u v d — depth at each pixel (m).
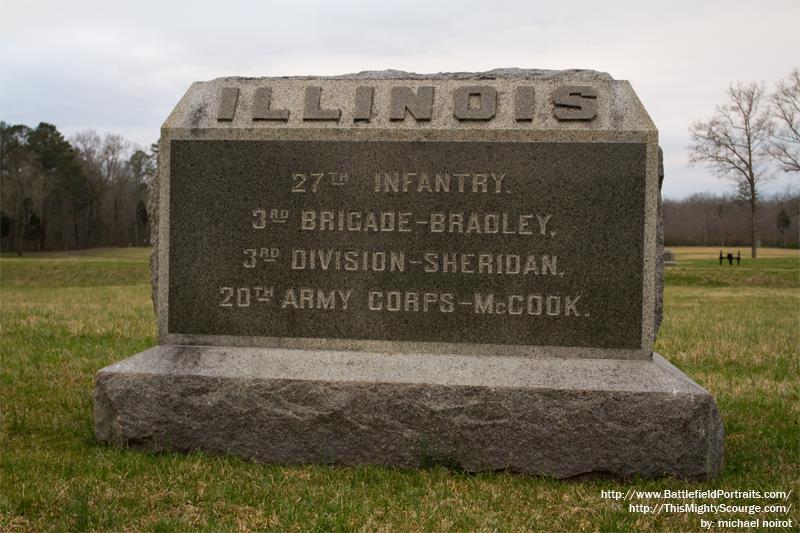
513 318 5.24
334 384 5.06
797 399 7.09
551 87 5.41
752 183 44.31
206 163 5.50
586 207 5.17
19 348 9.73
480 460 4.93
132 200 76.69
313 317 5.42
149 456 5.13
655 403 4.79
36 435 5.66
